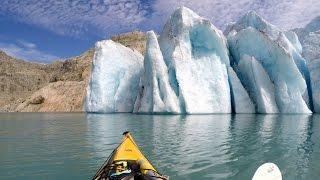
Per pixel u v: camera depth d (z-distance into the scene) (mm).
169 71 45688
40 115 61156
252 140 19906
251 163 13789
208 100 45062
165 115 42188
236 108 45812
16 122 39844
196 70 46125
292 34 54438
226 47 49719
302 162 13891
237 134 22656
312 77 47406
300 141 19516
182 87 43625
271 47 45781
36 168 13438
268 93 45500
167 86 43938
